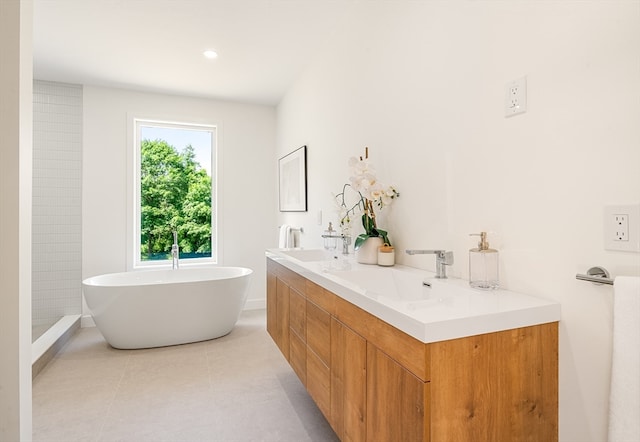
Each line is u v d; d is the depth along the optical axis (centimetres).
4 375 128
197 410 201
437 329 87
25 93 135
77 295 360
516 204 119
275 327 237
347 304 128
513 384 97
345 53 243
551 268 108
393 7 187
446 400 88
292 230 351
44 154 350
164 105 389
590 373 98
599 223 95
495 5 126
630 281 82
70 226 358
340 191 253
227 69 325
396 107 186
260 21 248
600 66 94
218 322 317
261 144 427
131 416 194
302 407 204
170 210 405
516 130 119
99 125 366
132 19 243
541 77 110
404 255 180
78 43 276
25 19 135
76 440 173
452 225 148
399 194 184
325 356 149
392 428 99
